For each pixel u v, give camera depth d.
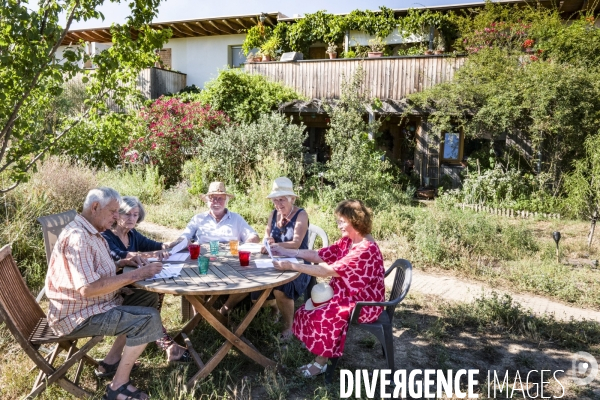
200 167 11.09
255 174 10.86
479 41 11.93
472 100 11.19
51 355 3.21
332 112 11.77
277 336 3.81
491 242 7.31
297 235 4.12
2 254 2.94
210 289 2.85
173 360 3.46
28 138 4.85
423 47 14.23
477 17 12.63
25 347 2.73
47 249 3.79
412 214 8.64
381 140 13.93
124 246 3.69
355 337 4.15
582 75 9.80
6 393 2.99
